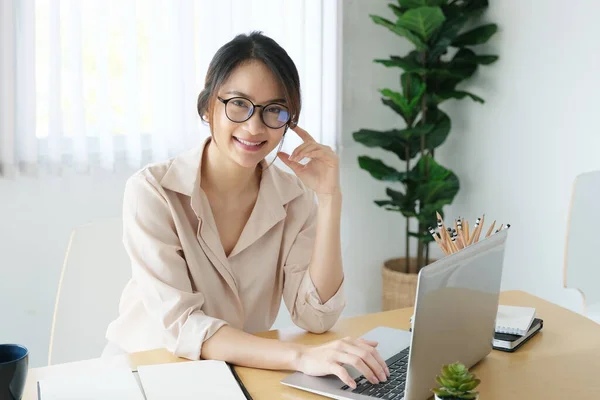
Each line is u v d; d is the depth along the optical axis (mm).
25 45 2635
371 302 3662
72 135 2785
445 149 3588
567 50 2777
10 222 2742
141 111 2918
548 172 2916
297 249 1715
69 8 2697
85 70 2795
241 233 1683
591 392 1263
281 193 1705
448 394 1046
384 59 3479
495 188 3244
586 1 2664
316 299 1590
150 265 1528
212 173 1630
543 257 2969
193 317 1449
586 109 2701
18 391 1066
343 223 3527
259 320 1736
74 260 1807
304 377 1298
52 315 2865
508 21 3102
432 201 3275
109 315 1825
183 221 1610
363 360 1283
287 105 1506
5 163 2652
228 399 1183
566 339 1531
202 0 2926
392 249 3676
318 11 3156
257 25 3084
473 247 1263
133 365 1365
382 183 3590
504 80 3145
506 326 1503
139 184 1586
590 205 2248
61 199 2822
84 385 1222
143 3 2842
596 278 2256
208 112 1558
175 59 2893
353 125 3479
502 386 1284
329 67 3229
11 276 2775
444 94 3244
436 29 3193
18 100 2670
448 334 1223
